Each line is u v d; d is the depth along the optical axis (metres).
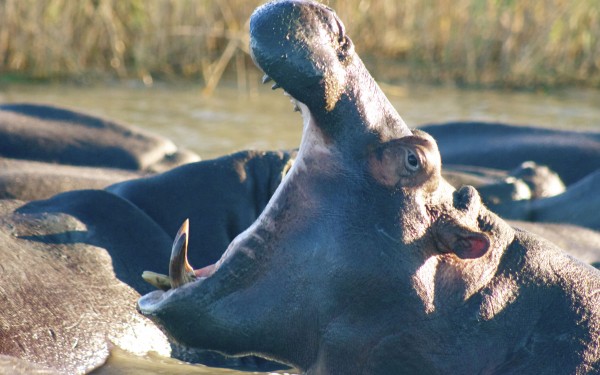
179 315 17.23
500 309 17.34
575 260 18.38
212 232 23.05
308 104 16.58
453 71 54.12
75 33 50.28
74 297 20.27
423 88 51.41
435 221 16.97
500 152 36.31
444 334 17.16
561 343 17.36
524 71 53.66
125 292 21.08
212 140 39.47
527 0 54.03
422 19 55.00
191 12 51.81
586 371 17.19
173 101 46.56
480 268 17.34
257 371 21.22
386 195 16.86
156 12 51.59
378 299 17.02
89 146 31.50
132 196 23.48
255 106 46.59
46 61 49.16
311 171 17.06
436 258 17.08
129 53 52.19
